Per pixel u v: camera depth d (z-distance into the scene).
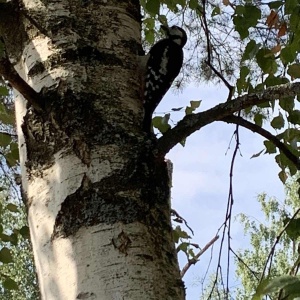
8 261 3.51
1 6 2.26
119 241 1.77
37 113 2.02
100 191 1.85
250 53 2.82
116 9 2.28
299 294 1.53
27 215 1.99
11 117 3.36
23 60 2.22
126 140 1.97
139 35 2.35
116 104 2.05
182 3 3.35
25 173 2.02
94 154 1.92
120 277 1.73
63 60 2.10
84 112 1.99
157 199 1.92
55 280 1.78
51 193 1.90
